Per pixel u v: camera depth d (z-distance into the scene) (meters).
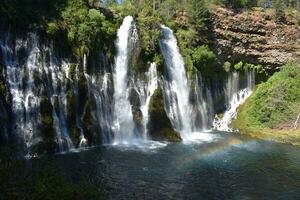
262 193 35.06
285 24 78.12
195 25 67.56
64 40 48.44
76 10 51.62
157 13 64.12
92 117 48.56
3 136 40.91
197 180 37.28
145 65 56.28
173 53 61.94
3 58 42.81
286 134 58.69
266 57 73.88
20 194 15.43
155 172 38.72
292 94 66.75
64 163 39.81
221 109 68.50
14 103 42.44
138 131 53.00
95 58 51.19
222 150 49.00
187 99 61.44
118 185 34.72
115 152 45.16
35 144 42.69
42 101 44.19
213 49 69.06
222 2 77.06
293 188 36.50
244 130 61.69
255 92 70.50
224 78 69.81
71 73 47.62
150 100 54.50
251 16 75.06
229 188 35.78
